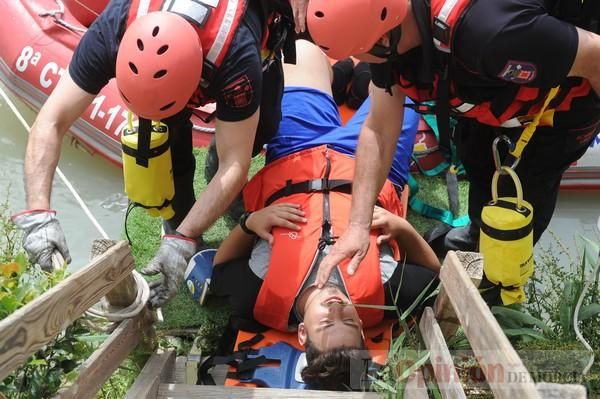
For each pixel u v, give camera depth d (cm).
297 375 254
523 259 230
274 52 263
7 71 396
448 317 225
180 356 281
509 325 237
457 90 217
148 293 231
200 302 305
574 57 197
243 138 237
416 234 281
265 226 271
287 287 255
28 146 235
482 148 272
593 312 230
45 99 385
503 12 190
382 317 263
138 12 229
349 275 247
